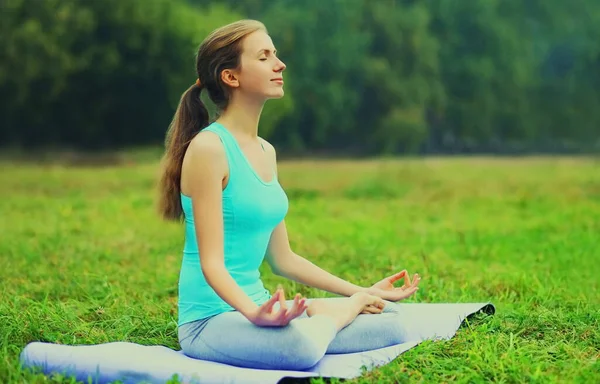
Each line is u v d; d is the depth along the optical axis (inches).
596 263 320.8
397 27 2064.5
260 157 170.9
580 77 2331.4
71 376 157.1
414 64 2086.6
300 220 493.0
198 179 162.1
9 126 1540.4
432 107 2127.2
